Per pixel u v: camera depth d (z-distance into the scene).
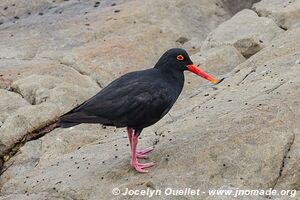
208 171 11.57
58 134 15.09
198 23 21.56
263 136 11.95
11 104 16.23
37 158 14.55
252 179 11.41
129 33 20.09
